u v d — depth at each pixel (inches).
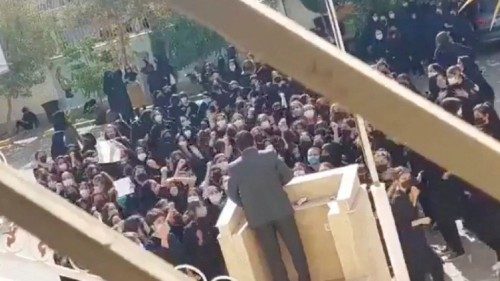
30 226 48.0
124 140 676.7
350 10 823.1
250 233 333.4
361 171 417.1
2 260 299.3
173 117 728.3
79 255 48.4
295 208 335.6
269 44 46.4
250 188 320.5
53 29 1133.7
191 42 1034.1
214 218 424.5
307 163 508.1
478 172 46.8
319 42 46.6
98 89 1125.1
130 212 518.6
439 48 637.3
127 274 48.8
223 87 768.3
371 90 46.5
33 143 1092.5
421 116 46.5
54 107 1113.4
